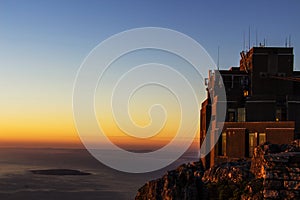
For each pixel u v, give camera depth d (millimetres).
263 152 46062
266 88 77562
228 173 50281
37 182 162500
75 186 148625
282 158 19406
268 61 78000
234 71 79875
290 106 74125
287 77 77500
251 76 78062
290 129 68188
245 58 84188
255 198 39062
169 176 50812
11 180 169000
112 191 133250
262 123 70312
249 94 78062
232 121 76375
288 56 77938
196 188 47656
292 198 19031
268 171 19469
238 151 71625
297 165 19250
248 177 48000
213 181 51906
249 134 71375
